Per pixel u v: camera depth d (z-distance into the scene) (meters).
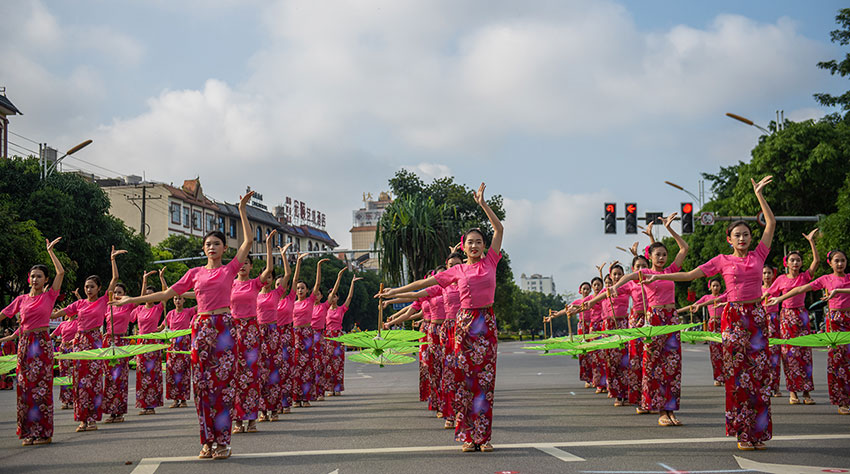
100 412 9.36
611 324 11.72
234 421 8.57
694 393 11.98
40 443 8.02
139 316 11.88
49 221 28.50
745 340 6.57
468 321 6.68
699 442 6.87
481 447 6.56
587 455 6.23
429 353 9.91
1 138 36.28
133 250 32.75
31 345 8.09
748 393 6.48
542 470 5.59
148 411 11.32
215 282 6.81
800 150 30.47
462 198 37.06
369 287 73.06
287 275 10.57
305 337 11.78
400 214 27.11
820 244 26.59
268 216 76.31
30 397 7.98
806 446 6.54
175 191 58.28
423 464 5.96
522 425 8.38
